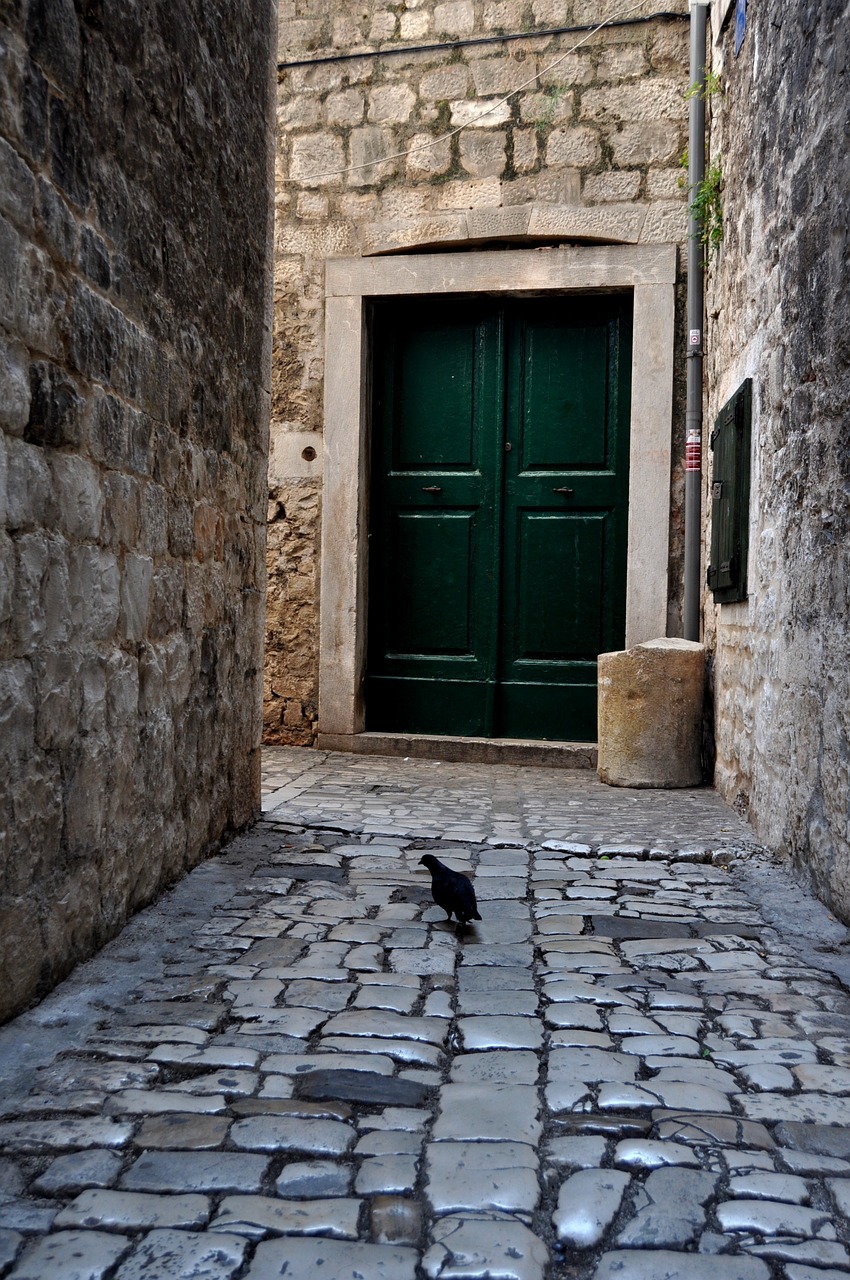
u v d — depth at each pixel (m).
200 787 4.17
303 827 4.99
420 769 7.02
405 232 7.50
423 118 7.46
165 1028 2.59
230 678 4.57
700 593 7.00
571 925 3.56
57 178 2.69
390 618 7.84
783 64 4.58
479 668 7.70
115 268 3.11
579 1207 1.84
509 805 5.76
